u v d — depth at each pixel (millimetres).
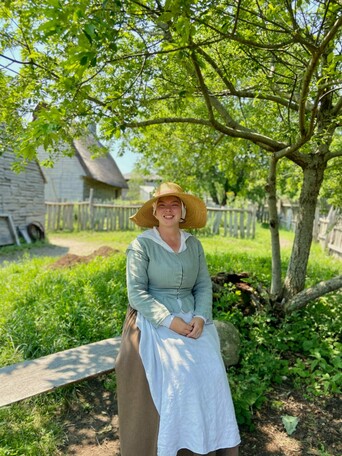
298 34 2174
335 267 7918
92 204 15875
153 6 2303
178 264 2389
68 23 1588
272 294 4465
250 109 4961
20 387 2668
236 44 3211
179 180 5930
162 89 3857
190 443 1959
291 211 19547
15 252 10383
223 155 5523
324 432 2682
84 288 4691
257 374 3182
